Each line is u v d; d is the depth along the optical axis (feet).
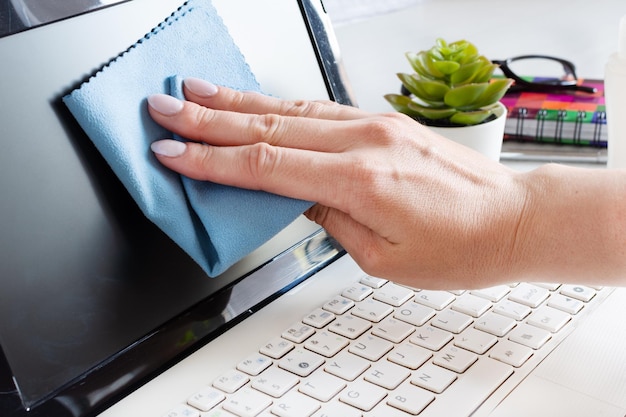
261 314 1.63
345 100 2.04
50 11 1.46
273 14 1.91
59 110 1.43
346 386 1.38
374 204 1.52
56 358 1.35
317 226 1.87
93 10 1.54
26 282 1.34
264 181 1.52
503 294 1.65
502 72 3.01
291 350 1.50
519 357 1.44
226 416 1.32
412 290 1.68
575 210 1.57
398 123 1.68
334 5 4.05
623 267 1.55
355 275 1.77
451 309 1.60
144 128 1.49
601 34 3.69
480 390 1.35
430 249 1.55
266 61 1.87
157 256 1.54
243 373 1.43
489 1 4.48
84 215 1.44
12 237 1.34
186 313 1.55
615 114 2.20
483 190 1.61
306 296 1.69
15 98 1.38
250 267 1.70
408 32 3.84
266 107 1.68
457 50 2.34
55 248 1.39
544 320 1.55
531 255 1.58
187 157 1.48
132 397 1.39
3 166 1.35
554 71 3.18
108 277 1.45
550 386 1.37
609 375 1.40
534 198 1.61
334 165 1.53
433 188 1.57
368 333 1.53
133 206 1.52
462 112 2.20
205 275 1.61
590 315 1.58
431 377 1.39
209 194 1.52
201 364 1.47
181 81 1.57
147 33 1.60
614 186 1.59
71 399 1.34
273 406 1.34
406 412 1.31
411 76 2.27
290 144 1.60
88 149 1.46
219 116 1.57
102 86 1.41
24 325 1.32
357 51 3.52
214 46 1.66
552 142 2.52
